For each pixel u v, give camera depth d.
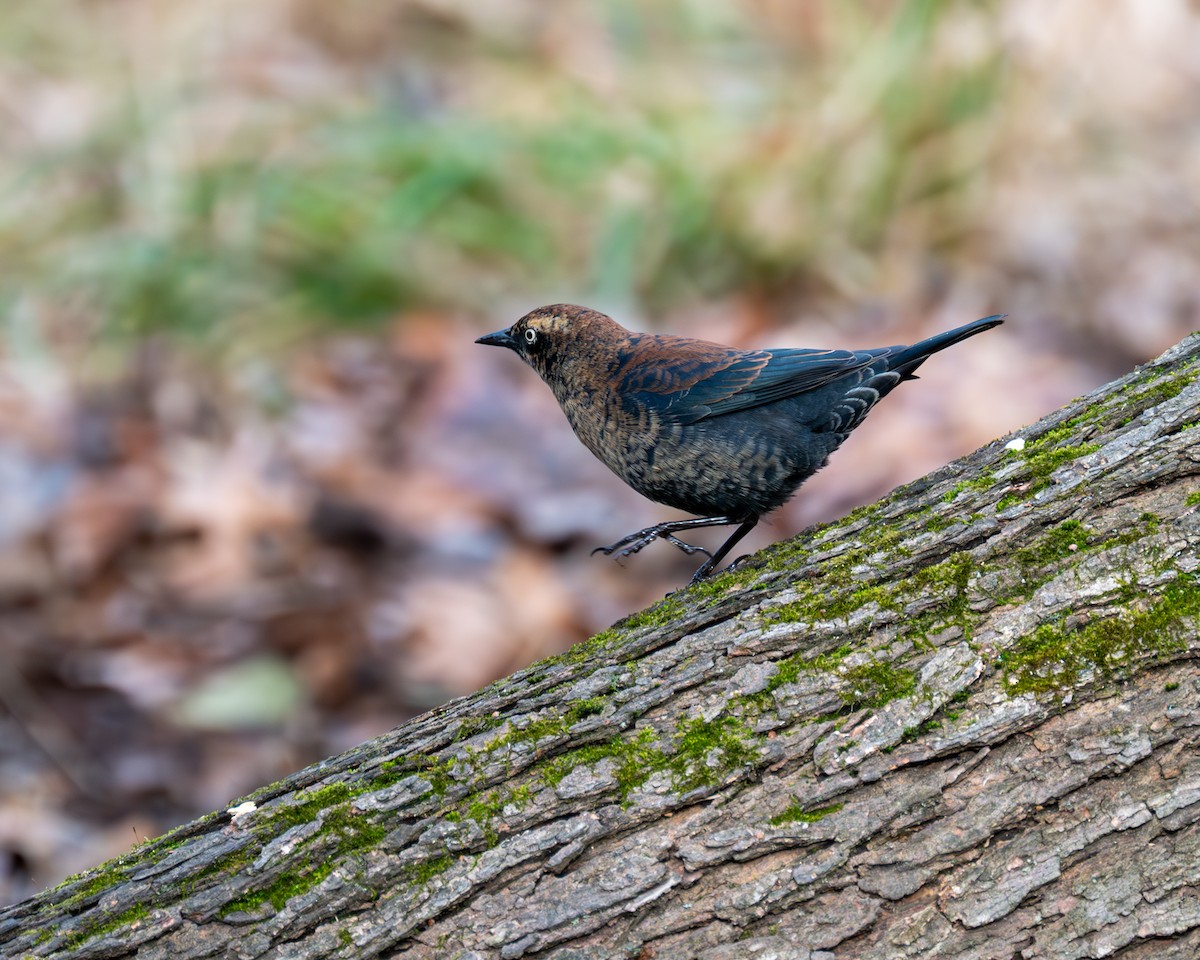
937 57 14.56
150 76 15.67
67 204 14.48
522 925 4.81
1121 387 5.50
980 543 5.14
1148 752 4.68
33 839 8.64
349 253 14.01
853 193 14.27
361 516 11.51
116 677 9.87
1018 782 4.75
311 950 4.86
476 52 16.64
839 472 11.73
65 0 16.95
